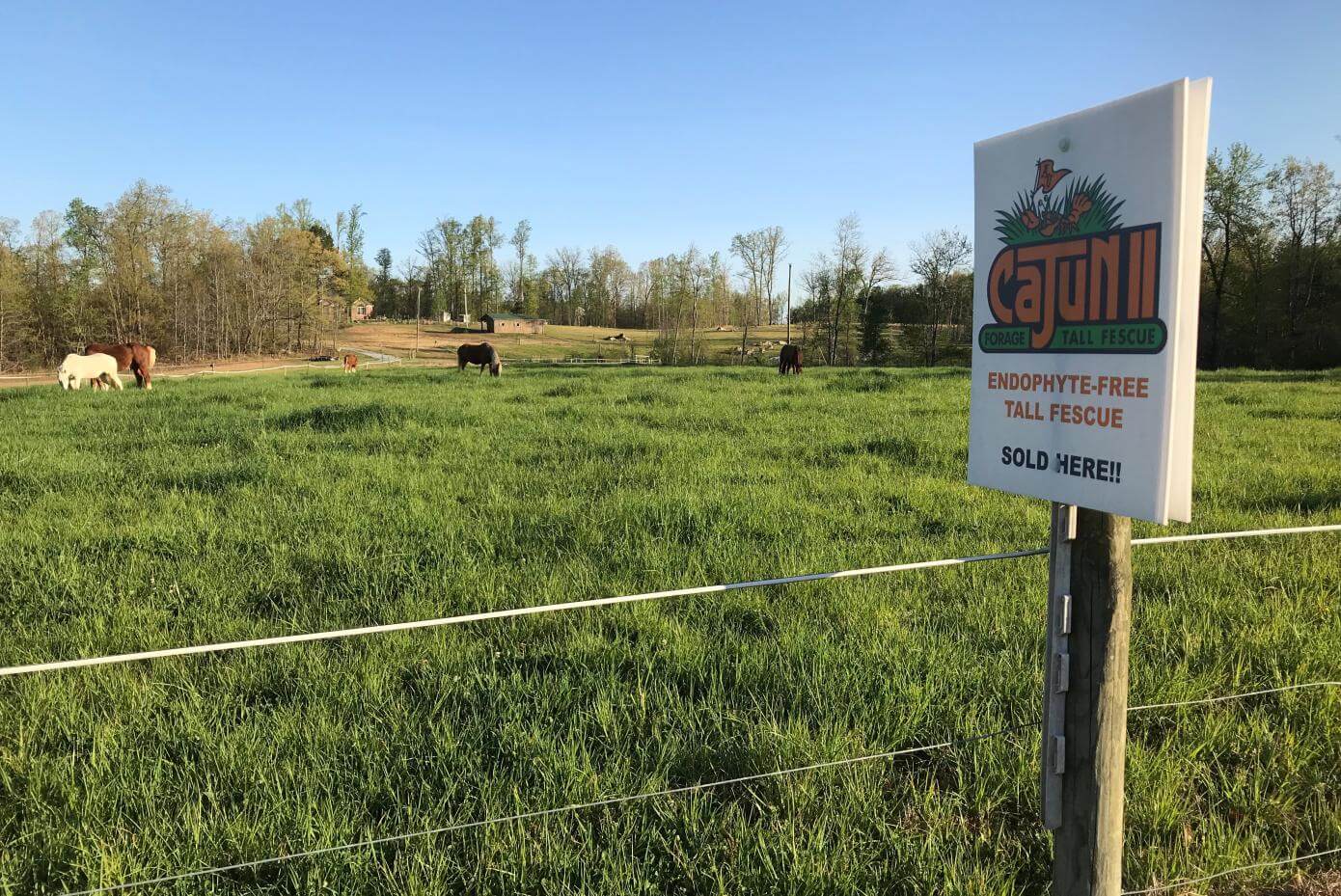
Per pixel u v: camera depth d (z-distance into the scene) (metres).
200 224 78.69
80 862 2.63
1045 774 2.21
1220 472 8.84
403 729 3.41
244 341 79.06
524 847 2.66
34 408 16.61
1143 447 1.76
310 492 7.91
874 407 15.70
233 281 78.62
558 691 3.70
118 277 70.50
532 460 9.91
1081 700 2.13
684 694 3.83
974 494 7.87
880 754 3.15
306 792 2.93
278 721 3.45
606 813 2.87
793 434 11.89
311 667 3.98
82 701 3.66
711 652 4.14
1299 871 2.74
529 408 15.68
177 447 10.68
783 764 3.14
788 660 4.00
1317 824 2.91
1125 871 2.67
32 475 8.67
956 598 4.89
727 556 5.69
